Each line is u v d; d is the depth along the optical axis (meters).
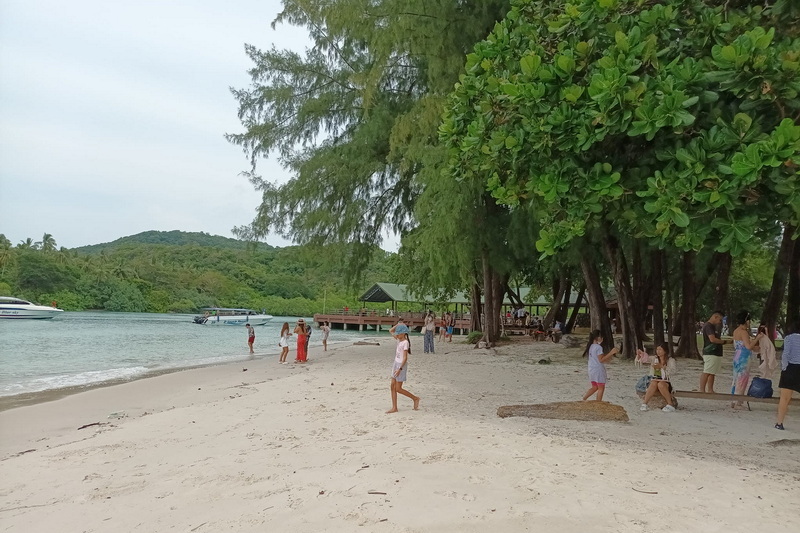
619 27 7.27
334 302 99.69
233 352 29.23
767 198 6.30
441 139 9.65
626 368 16.02
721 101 6.69
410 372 15.52
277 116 25.58
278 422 8.66
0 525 4.80
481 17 17.91
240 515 4.66
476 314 33.78
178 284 102.81
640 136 7.13
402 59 21.95
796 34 7.10
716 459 6.38
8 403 13.14
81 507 5.15
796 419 8.88
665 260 24.08
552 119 6.98
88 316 79.56
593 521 4.34
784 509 4.67
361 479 5.39
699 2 7.43
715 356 10.54
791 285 17.81
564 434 7.51
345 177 23.59
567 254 18.62
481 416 8.91
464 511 4.53
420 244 20.53
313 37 24.78
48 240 102.94
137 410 11.77
